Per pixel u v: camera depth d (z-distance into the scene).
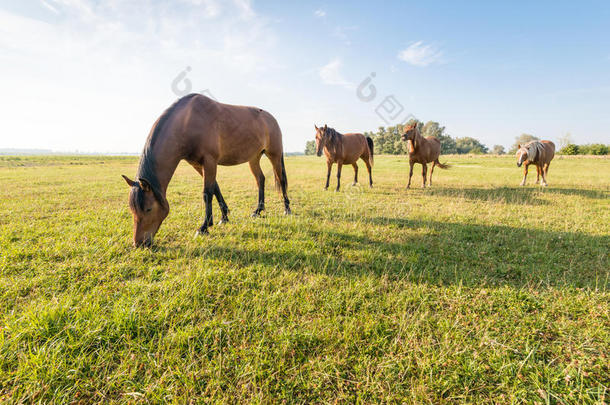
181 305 2.03
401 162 24.75
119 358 1.58
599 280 2.52
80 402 1.34
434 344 1.70
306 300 2.16
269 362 1.54
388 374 1.47
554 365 1.56
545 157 9.16
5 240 3.31
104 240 3.35
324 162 28.23
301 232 3.96
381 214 5.21
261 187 5.28
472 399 1.37
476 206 5.93
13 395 1.29
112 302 2.07
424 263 2.98
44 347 1.51
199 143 3.59
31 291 2.25
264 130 4.70
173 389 1.39
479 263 2.97
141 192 3.01
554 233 3.90
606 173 13.34
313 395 1.39
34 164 27.12
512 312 2.04
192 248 3.19
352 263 2.95
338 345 1.70
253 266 2.76
